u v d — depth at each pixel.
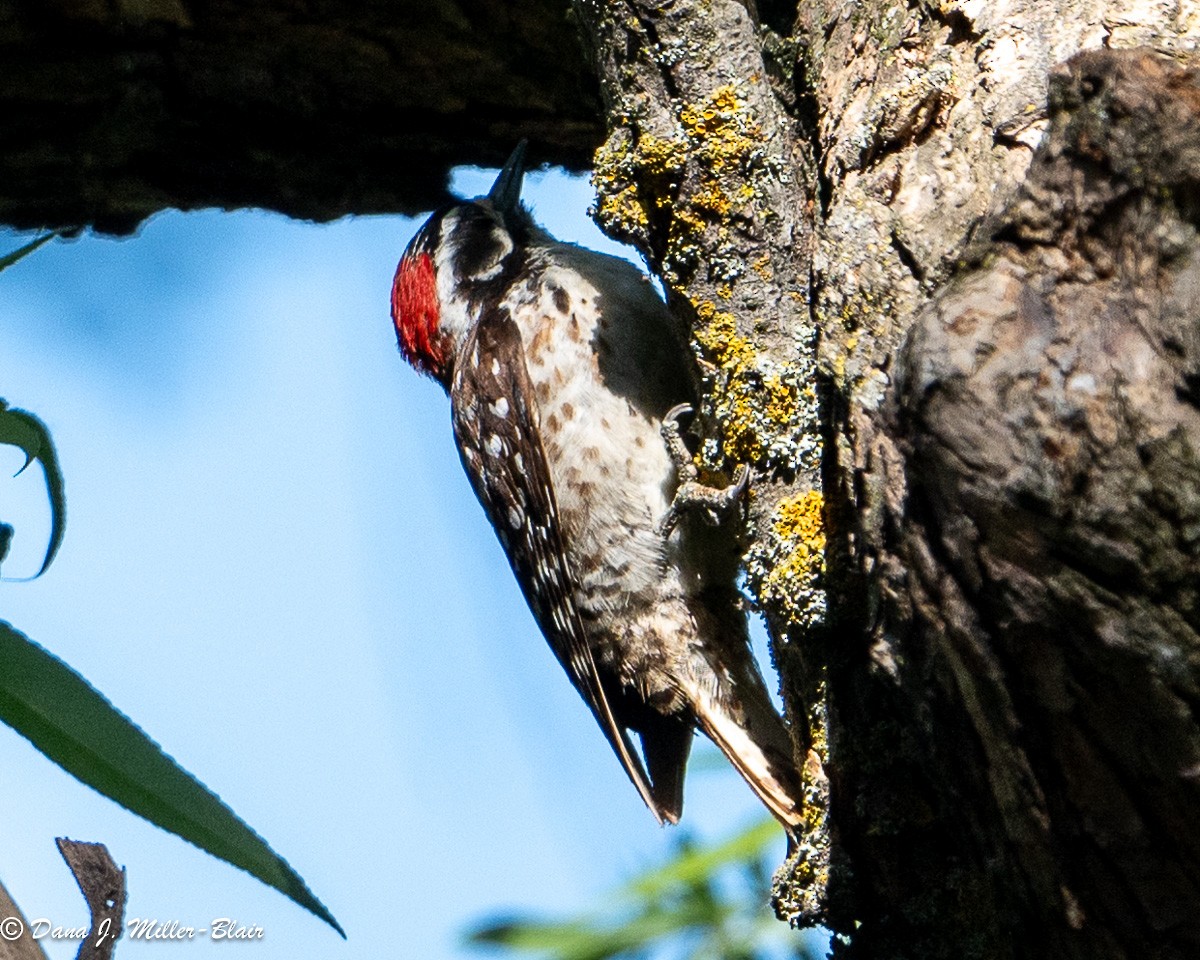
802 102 7.96
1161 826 5.27
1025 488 5.01
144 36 9.77
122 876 5.00
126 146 10.30
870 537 6.48
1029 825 5.65
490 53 10.38
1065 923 5.73
